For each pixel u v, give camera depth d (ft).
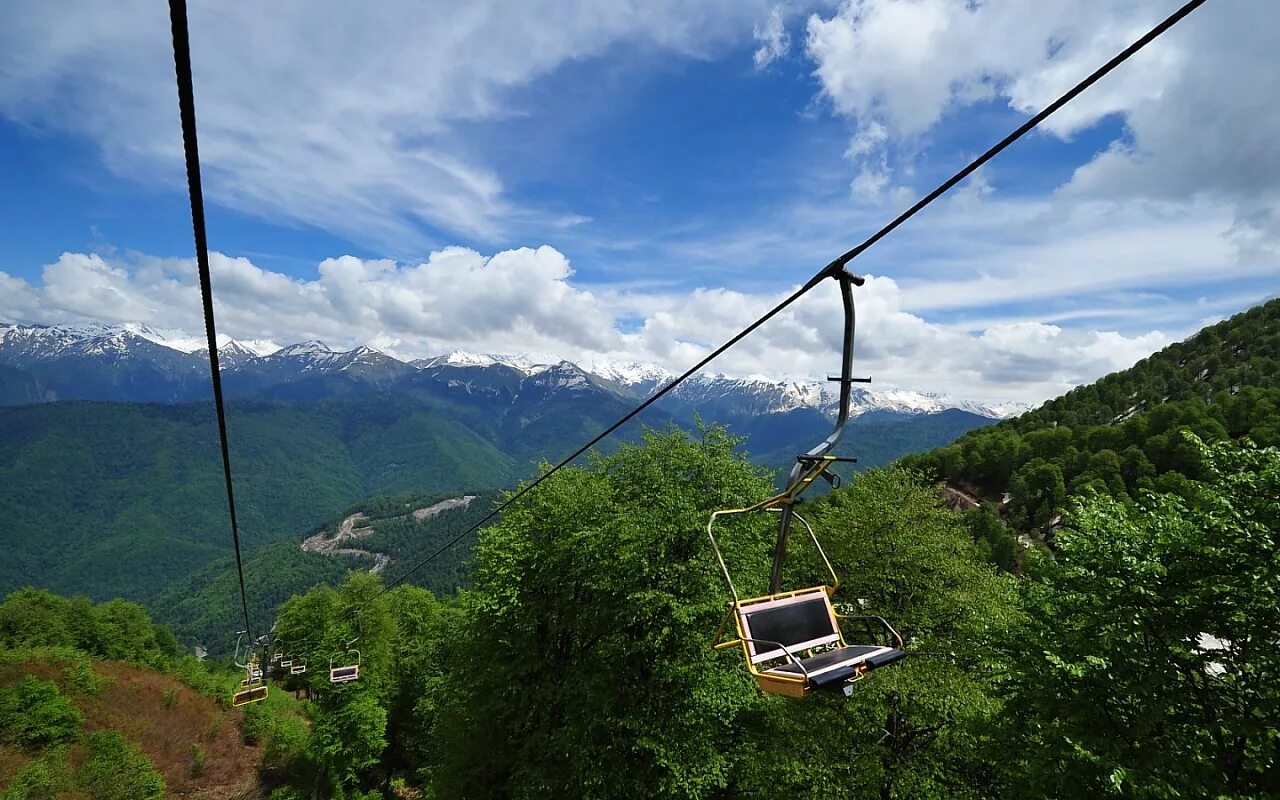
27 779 144.56
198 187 12.45
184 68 9.76
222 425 26.58
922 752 76.54
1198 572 46.19
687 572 84.33
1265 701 41.32
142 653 312.91
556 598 95.96
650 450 104.73
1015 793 53.11
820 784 73.05
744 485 96.84
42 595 309.01
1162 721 44.80
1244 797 38.83
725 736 89.66
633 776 79.71
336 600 214.07
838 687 17.80
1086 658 45.62
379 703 181.98
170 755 187.73
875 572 85.40
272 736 208.85
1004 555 310.24
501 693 93.61
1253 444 47.65
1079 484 370.12
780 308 22.15
